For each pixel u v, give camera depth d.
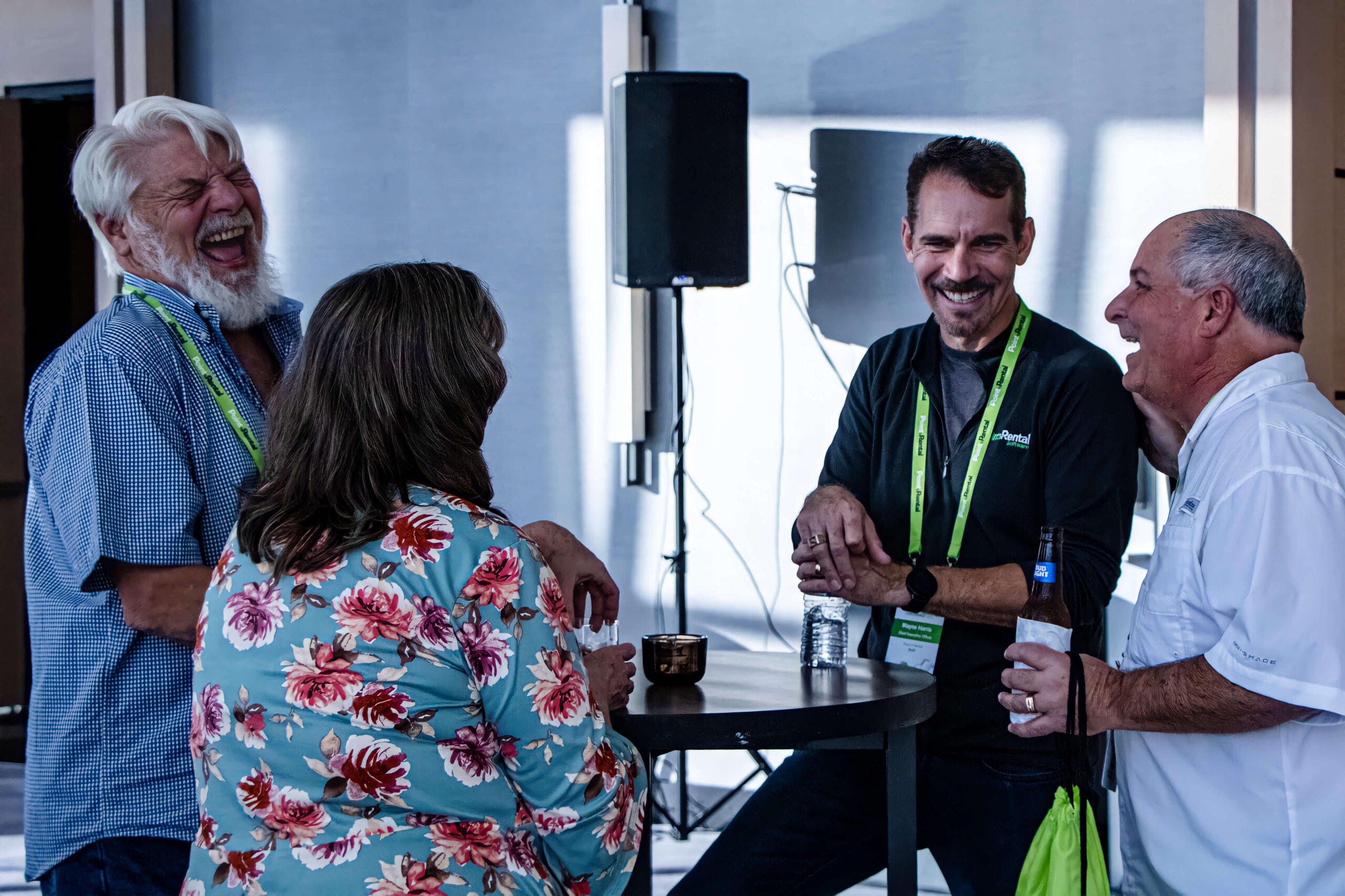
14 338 4.60
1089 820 1.45
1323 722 1.36
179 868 1.48
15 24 4.55
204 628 1.12
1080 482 1.96
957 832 2.02
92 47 4.45
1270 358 1.48
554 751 1.08
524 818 1.11
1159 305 1.54
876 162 3.42
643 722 1.45
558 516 3.71
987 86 3.31
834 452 2.34
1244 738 1.40
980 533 2.08
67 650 1.48
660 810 3.55
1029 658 1.51
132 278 1.62
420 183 3.80
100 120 3.84
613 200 3.34
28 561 1.54
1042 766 1.93
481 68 3.73
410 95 3.80
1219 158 3.02
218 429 1.56
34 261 4.61
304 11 3.88
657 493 3.62
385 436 1.12
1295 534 1.33
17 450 4.61
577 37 3.64
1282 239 1.52
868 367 2.33
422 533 1.08
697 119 3.22
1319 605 1.30
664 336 3.61
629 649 1.56
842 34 3.43
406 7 3.79
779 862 2.06
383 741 1.03
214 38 3.96
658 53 3.58
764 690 1.64
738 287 3.54
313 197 3.89
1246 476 1.38
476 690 1.08
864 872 2.08
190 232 1.64
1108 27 3.19
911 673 1.81
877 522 2.21
